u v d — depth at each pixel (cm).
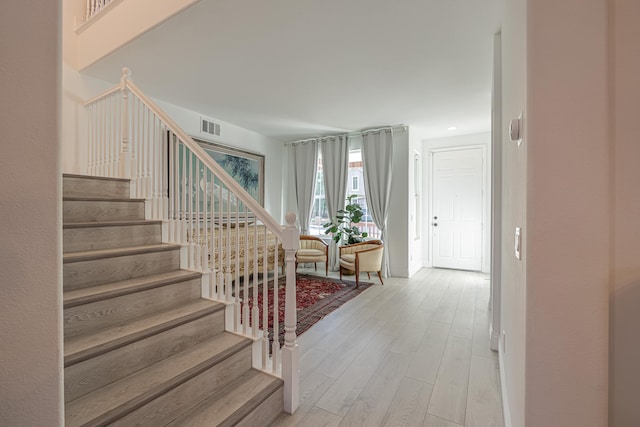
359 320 326
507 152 178
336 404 187
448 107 423
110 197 269
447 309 363
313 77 331
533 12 81
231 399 163
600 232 76
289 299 183
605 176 75
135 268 205
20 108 52
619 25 76
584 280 77
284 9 220
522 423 98
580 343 77
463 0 209
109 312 168
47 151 56
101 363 142
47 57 56
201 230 423
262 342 198
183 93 379
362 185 589
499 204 261
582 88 77
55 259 57
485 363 236
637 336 74
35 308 54
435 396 195
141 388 142
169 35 255
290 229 182
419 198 604
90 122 330
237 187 207
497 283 258
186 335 181
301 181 609
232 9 221
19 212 52
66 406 128
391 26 239
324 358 243
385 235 537
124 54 288
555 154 79
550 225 79
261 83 349
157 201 261
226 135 501
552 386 80
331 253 585
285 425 169
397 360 240
